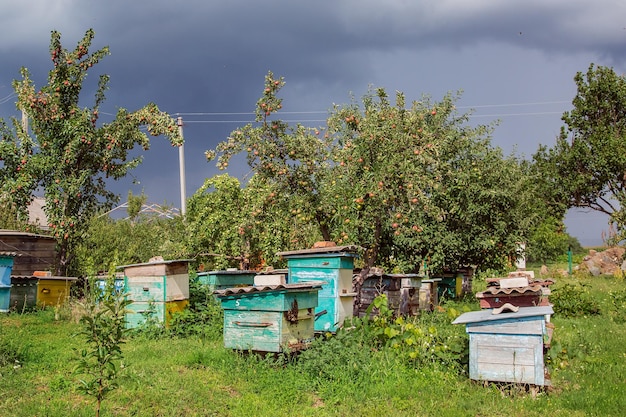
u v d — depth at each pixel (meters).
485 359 8.75
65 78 19.42
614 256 35.62
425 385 8.89
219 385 8.77
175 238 23.33
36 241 18.66
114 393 8.14
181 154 33.94
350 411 7.95
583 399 8.38
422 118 13.53
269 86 13.83
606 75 38.91
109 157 19.16
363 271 13.91
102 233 22.75
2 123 19.19
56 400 7.84
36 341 11.67
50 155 19.11
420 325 13.09
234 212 20.41
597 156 37.50
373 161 13.23
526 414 7.85
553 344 10.33
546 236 40.09
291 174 14.26
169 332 12.43
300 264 11.95
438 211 13.73
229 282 14.83
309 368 9.21
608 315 17.09
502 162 20.03
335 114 14.45
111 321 7.36
